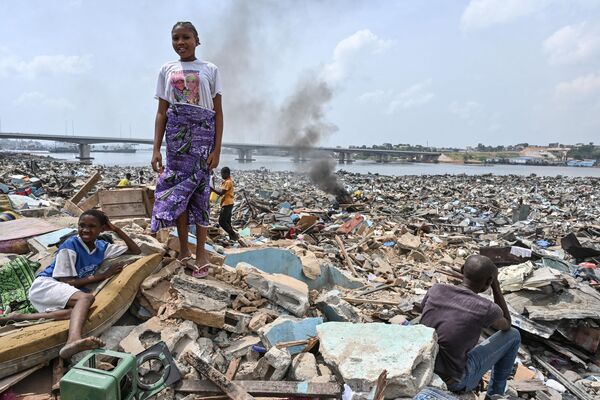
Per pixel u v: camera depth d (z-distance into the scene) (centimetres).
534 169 11912
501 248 883
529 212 2022
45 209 791
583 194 3338
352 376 305
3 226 625
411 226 1498
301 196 2434
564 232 1505
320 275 677
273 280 484
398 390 312
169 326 377
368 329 361
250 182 3528
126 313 405
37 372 313
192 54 411
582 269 841
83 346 294
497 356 387
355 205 2070
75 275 399
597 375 543
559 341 592
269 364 351
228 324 402
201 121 413
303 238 1132
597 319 577
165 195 420
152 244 502
